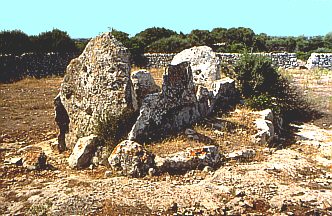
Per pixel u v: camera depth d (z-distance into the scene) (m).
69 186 8.55
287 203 7.97
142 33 41.41
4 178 9.02
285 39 47.12
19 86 24.31
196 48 16.56
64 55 31.34
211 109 13.30
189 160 9.38
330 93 20.44
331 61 33.06
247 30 43.44
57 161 10.33
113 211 7.50
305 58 39.09
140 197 8.07
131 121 10.38
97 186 8.55
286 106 15.44
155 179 8.94
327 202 7.98
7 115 16.09
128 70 10.47
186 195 8.18
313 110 16.27
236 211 7.64
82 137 10.43
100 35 10.81
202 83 15.05
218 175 9.18
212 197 8.13
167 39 37.47
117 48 10.52
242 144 10.99
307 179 9.29
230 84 14.75
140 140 10.16
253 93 15.12
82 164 9.75
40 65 29.31
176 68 11.34
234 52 35.31
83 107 10.80
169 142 10.23
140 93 12.10
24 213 7.45
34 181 8.88
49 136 12.91
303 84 23.00
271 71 15.55
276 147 11.65
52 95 21.19
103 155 9.82
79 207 7.63
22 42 29.91
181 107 11.34
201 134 10.95
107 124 10.19
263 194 8.34
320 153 11.30
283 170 9.66
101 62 10.53
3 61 26.86
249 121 12.45
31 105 18.16
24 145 11.89
